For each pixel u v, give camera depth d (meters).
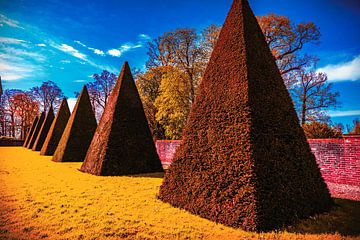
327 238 3.60
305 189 4.89
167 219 4.58
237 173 4.56
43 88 44.28
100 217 4.67
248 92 5.02
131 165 10.55
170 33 26.59
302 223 4.28
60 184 7.93
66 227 4.15
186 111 25.20
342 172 8.51
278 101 5.42
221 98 5.52
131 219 4.55
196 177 5.29
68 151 15.30
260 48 5.84
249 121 4.75
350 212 4.93
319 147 9.27
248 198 4.19
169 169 6.15
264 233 3.82
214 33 23.03
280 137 5.02
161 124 29.19
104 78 37.25
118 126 10.92
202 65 24.66
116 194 6.54
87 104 16.78
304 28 21.31
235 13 6.25
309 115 23.86
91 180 8.72
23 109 44.59
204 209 4.77
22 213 4.90
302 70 23.52
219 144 5.09
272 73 5.71
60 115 21.36
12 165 13.29
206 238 3.73
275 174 4.53
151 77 29.38
